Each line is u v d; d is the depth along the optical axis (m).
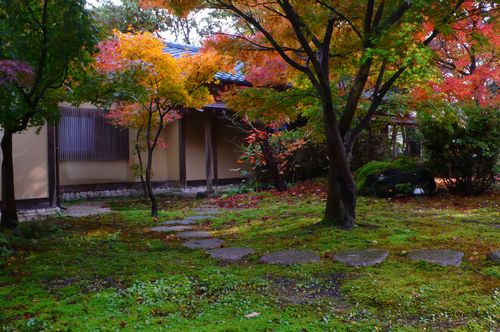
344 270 4.04
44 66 5.08
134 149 11.45
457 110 6.64
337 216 5.79
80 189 11.28
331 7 5.19
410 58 4.69
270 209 8.38
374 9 5.84
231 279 3.84
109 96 6.14
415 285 3.53
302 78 6.83
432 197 9.05
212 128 14.05
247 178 14.45
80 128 11.20
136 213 8.41
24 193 8.52
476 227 5.82
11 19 4.70
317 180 12.44
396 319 2.91
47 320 2.90
